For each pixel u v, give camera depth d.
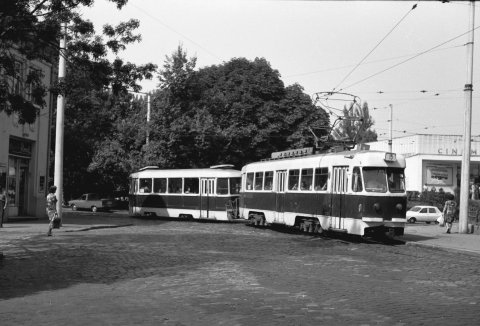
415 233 23.70
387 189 19.20
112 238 20.00
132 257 14.56
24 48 15.74
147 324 7.16
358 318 7.52
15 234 20.80
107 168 44.56
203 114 36.69
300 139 39.09
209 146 36.22
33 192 28.94
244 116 38.66
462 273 12.27
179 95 37.25
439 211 41.12
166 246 17.41
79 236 20.69
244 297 9.09
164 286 10.23
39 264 13.20
